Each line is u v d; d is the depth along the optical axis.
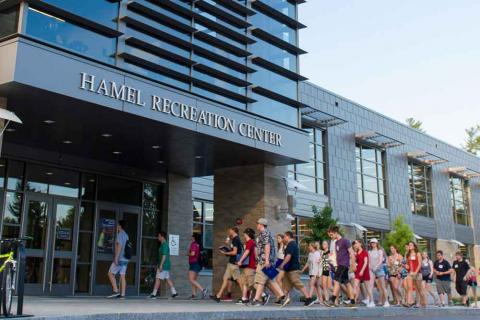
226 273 13.70
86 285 15.80
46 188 15.16
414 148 32.72
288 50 17.47
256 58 16.00
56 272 15.00
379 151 30.08
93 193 16.44
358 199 27.20
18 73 10.03
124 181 17.45
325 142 25.62
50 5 10.84
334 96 26.48
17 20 10.63
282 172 17.53
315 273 14.56
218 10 14.98
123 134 13.59
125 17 12.35
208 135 13.63
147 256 17.78
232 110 14.41
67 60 10.84
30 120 12.43
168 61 13.55
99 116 12.08
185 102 13.13
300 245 22.97
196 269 15.03
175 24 13.77
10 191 14.28
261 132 15.19
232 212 17.19
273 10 16.86
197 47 14.09
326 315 11.62
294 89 17.44
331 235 13.59
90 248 16.06
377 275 15.09
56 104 11.26
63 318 7.18
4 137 13.88
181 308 10.15
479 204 40.03
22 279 7.25
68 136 13.81
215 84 14.79
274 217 16.84
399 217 27.28
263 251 12.26
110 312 8.08
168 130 13.18
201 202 20.22
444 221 34.97
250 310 10.24
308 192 23.86
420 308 14.76
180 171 18.31
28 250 14.39
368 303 14.04
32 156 14.78
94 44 11.86
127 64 12.46
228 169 17.58
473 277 21.27
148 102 12.25
